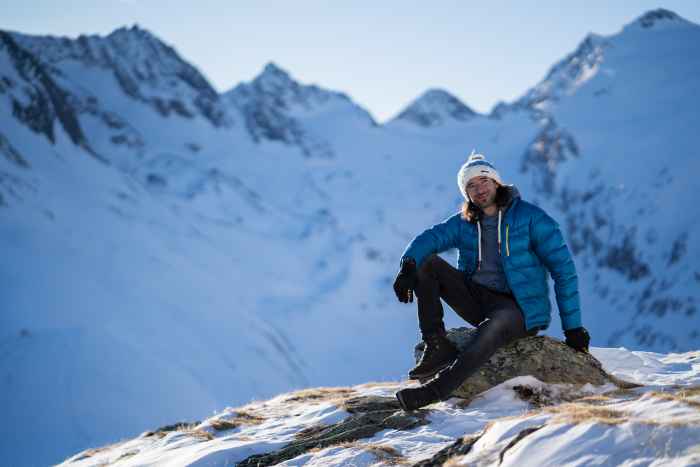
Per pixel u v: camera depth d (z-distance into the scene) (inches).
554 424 147.6
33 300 4566.9
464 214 242.1
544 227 232.5
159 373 3784.5
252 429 274.1
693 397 157.6
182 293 6294.3
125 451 297.3
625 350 323.3
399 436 213.6
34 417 3004.4
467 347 222.8
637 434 131.9
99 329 4200.3
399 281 231.1
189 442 273.3
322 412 275.9
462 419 221.9
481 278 240.2
